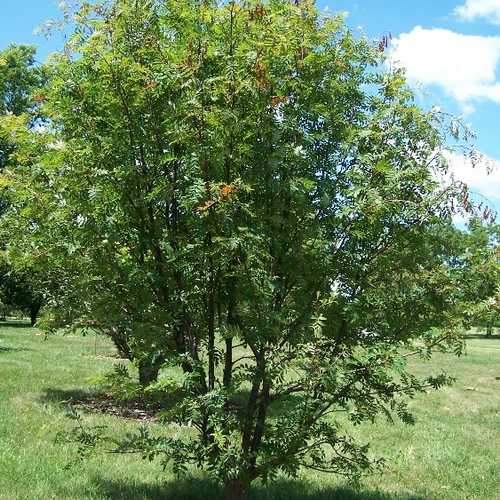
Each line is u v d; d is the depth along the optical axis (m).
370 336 5.24
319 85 5.16
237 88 4.60
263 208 5.00
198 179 4.52
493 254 5.14
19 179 6.98
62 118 5.43
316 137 4.94
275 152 4.75
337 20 5.19
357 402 5.21
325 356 4.90
